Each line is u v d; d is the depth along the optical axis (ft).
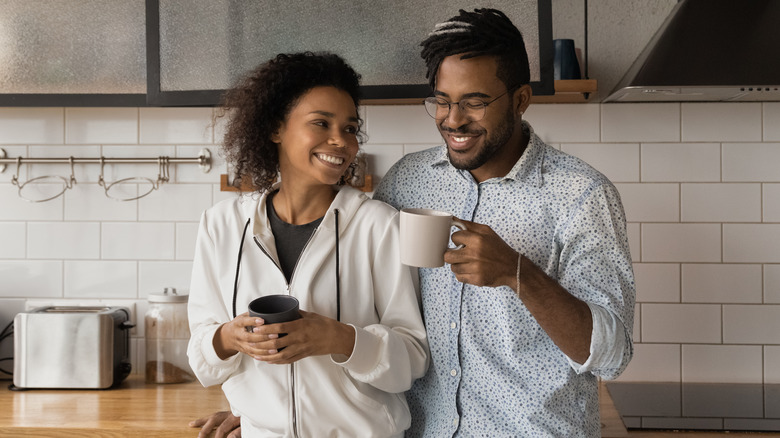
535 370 4.40
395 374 4.42
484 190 4.65
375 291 4.75
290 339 4.02
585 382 4.45
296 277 4.60
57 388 7.04
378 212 4.76
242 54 6.57
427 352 4.73
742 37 6.41
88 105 6.93
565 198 4.41
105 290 7.82
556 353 4.38
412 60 6.40
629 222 7.55
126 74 6.95
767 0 6.51
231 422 5.57
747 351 7.52
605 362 4.01
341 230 4.69
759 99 7.23
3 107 7.54
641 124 7.49
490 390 4.49
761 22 6.45
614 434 5.98
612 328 3.95
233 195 7.73
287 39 6.52
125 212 7.79
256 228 4.72
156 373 7.27
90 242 7.82
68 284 7.84
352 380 4.56
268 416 4.55
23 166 7.82
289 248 4.74
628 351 4.08
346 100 4.55
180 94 6.63
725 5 6.56
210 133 7.73
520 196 4.53
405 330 4.66
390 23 6.40
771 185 7.46
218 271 4.75
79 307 7.55
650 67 6.40
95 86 6.96
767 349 7.51
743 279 7.50
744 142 7.45
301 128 4.48
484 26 4.15
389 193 5.17
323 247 4.64
